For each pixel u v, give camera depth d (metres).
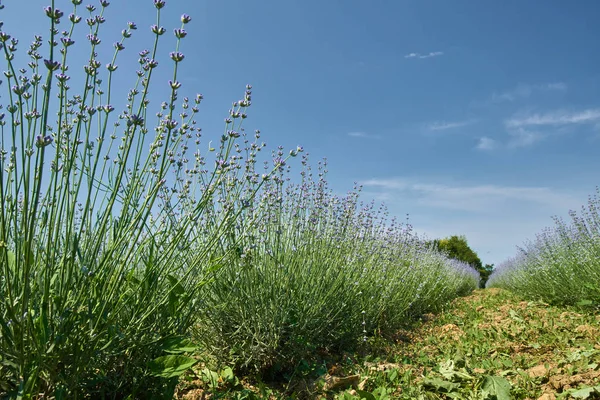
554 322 5.62
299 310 3.70
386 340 5.21
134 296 2.39
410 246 7.40
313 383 3.49
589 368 3.39
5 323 1.82
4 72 1.96
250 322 3.59
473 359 4.03
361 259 5.05
